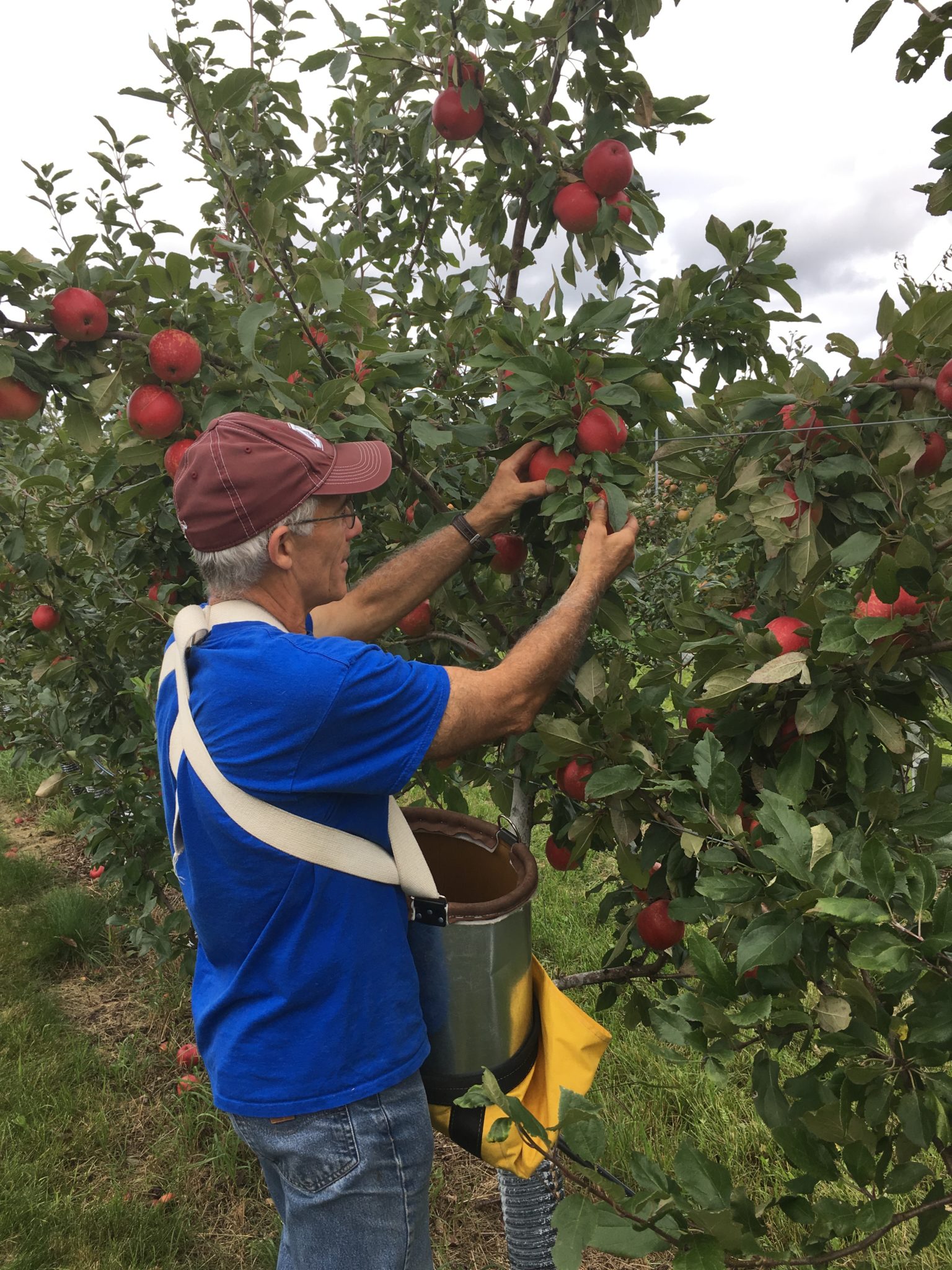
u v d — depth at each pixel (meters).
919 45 1.60
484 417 2.40
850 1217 1.12
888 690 1.50
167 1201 2.85
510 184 2.19
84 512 2.69
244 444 1.34
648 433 1.90
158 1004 3.97
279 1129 1.28
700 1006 1.22
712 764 1.39
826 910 1.07
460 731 1.30
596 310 1.72
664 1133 2.89
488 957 1.37
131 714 3.77
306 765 1.22
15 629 4.30
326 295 1.89
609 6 1.96
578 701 1.86
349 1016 1.26
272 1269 2.57
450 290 2.67
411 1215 1.33
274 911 1.25
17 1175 2.92
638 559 2.45
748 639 1.49
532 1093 1.46
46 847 6.00
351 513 1.50
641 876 1.61
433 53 2.22
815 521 1.66
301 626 1.44
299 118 3.00
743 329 1.96
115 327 1.87
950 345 1.54
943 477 1.67
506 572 2.10
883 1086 1.16
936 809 1.34
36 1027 3.79
